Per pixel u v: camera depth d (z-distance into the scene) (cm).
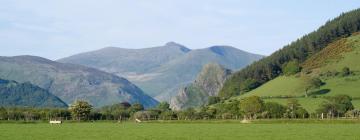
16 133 10131
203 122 17925
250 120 17488
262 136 9062
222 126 13988
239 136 9100
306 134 9531
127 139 8406
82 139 8350
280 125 14162
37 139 8231
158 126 14575
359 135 9069
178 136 9194
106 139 8400
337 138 8319
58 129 12356
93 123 18562
